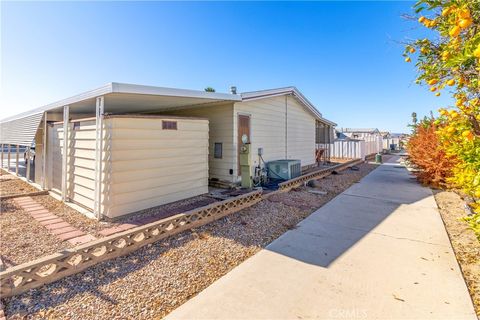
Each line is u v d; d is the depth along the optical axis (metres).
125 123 4.57
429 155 7.82
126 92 4.03
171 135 5.43
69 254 2.71
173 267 2.94
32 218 4.61
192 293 2.47
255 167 7.95
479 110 1.87
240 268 2.94
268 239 3.81
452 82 1.85
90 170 5.05
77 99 5.06
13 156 18.45
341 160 18.00
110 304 2.27
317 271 2.84
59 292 2.42
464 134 1.80
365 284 2.57
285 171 8.43
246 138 6.96
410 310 2.16
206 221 4.40
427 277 2.68
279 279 2.68
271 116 9.01
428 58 2.21
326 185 8.24
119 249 3.17
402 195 6.83
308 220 4.70
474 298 2.32
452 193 6.95
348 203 5.96
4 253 3.22
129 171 4.66
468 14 1.40
